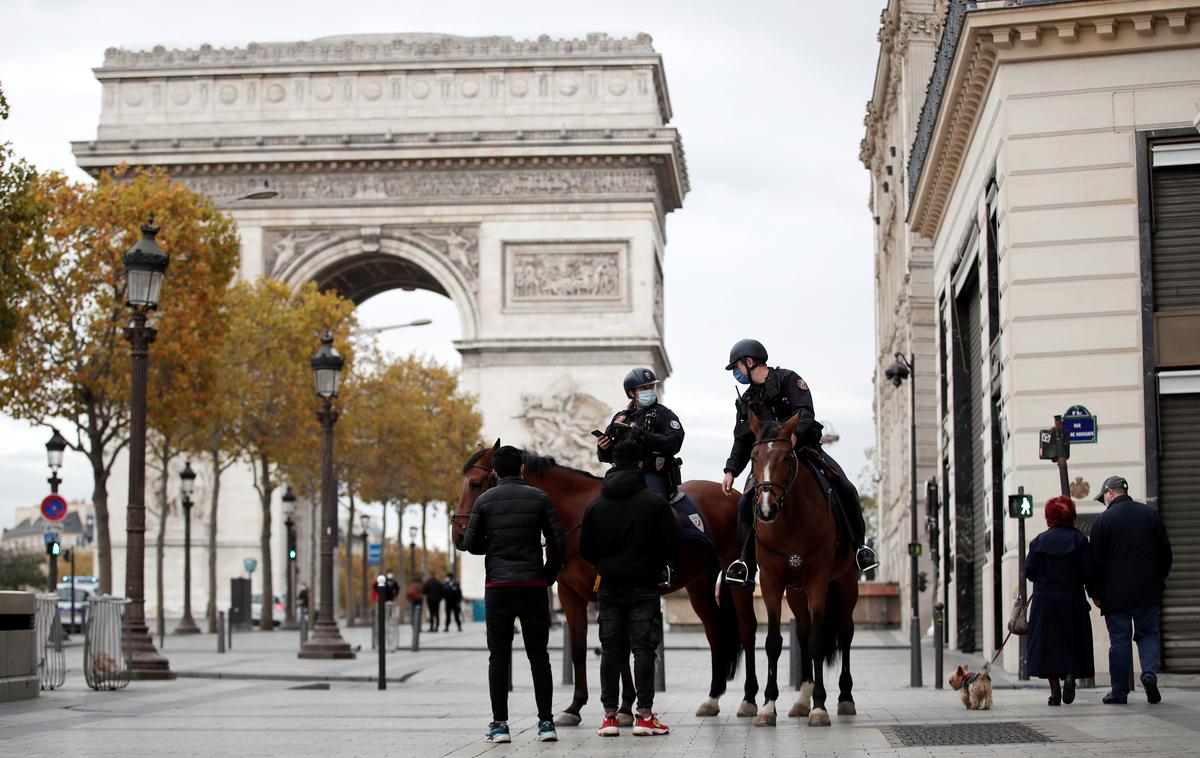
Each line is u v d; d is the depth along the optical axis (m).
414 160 120.44
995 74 39.91
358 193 121.75
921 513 74.81
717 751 20.77
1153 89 38.22
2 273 58.25
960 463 54.53
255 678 46.25
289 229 121.88
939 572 63.50
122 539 119.62
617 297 119.50
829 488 24.73
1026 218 38.59
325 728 26.36
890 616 85.50
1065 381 38.03
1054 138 38.56
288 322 97.12
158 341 77.12
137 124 123.00
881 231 105.00
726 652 26.47
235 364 94.56
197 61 123.25
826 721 24.25
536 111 120.88
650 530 23.30
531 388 118.56
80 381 75.75
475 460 25.41
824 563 24.27
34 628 35.88
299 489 112.94
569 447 117.38
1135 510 28.39
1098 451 37.62
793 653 37.97
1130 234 38.03
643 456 24.69
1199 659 36.25
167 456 91.56
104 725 27.31
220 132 122.31
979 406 51.75
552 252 120.12
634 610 23.44
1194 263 37.88
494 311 119.75
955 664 48.94
